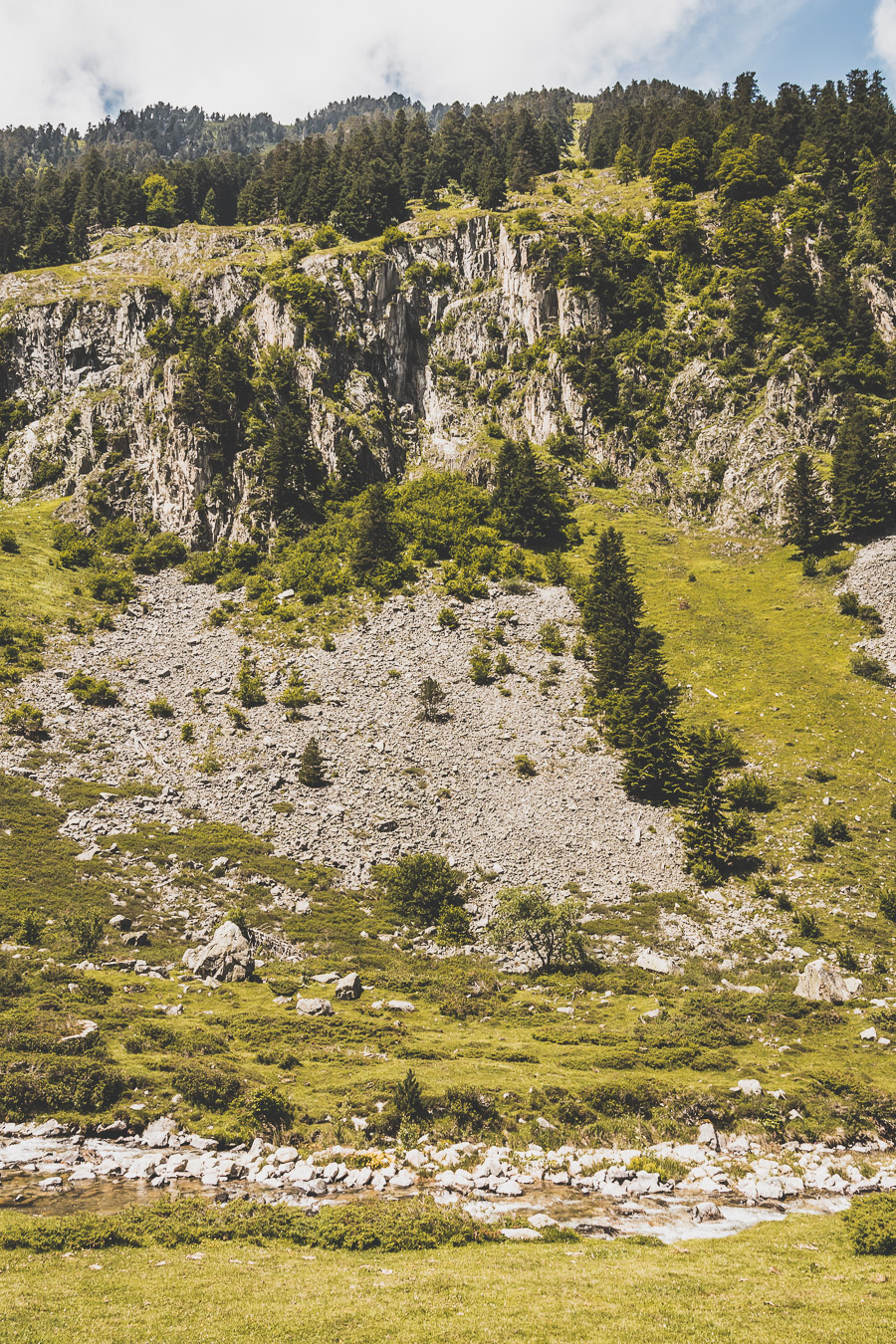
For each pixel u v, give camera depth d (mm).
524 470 122375
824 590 103625
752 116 187875
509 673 93375
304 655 95438
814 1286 18484
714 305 146500
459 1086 32531
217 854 61219
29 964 41281
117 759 74000
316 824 67688
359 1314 16078
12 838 57531
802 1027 42812
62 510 122062
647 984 50438
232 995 43125
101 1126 27500
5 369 144125
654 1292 17906
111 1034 34656
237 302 148750
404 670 92688
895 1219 22578
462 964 52438
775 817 71938
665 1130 31031
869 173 160375
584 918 59062
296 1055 35375
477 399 150375
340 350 142375
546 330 152125
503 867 64500
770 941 56688
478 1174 26453
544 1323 15984
